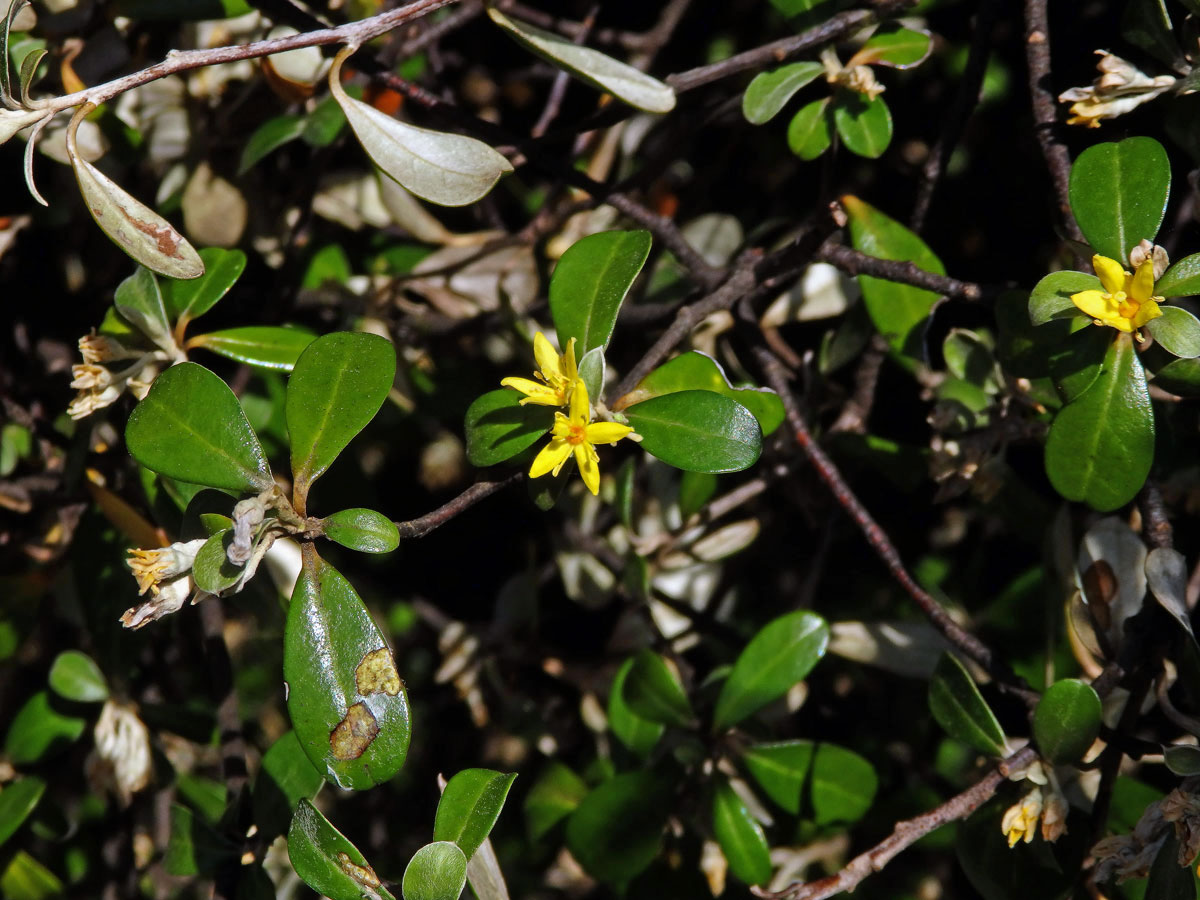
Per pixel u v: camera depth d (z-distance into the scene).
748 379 0.64
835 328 0.64
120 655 0.61
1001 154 0.65
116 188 0.53
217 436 0.53
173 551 0.52
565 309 0.55
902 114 0.66
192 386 0.53
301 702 0.53
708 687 0.61
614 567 0.65
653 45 0.65
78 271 0.65
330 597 0.53
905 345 0.59
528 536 0.74
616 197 0.60
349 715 0.53
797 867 0.62
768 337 0.63
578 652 0.69
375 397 0.53
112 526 0.62
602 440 0.53
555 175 0.59
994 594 0.64
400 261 0.66
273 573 0.63
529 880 0.67
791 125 0.58
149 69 0.53
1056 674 0.59
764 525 0.65
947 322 0.64
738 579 0.66
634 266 0.54
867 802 0.58
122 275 0.65
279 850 0.66
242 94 0.62
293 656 0.53
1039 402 0.58
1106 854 0.54
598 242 0.55
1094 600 0.57
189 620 0.67
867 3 0.58
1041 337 0.54
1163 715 0.59
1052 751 0.54
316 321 0.65
